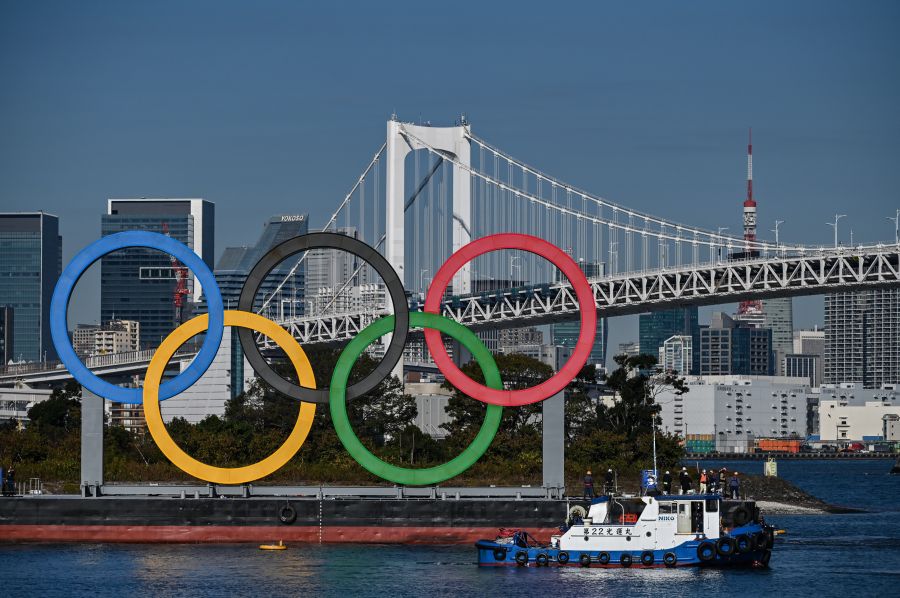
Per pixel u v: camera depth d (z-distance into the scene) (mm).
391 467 166375
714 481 166000
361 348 167375
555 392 168250
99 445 170125
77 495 170375
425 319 168125
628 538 152250
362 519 166500
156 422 166875
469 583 141500
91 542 166125
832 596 136750
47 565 150625
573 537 152750
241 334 167750
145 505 166750
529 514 165000
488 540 154000
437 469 166875
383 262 168375
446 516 166000
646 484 165625
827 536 192250
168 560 153750
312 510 166750
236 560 153875
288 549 162000
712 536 152625
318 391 167000
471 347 168125
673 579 145000
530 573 147500
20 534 166250
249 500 166625
